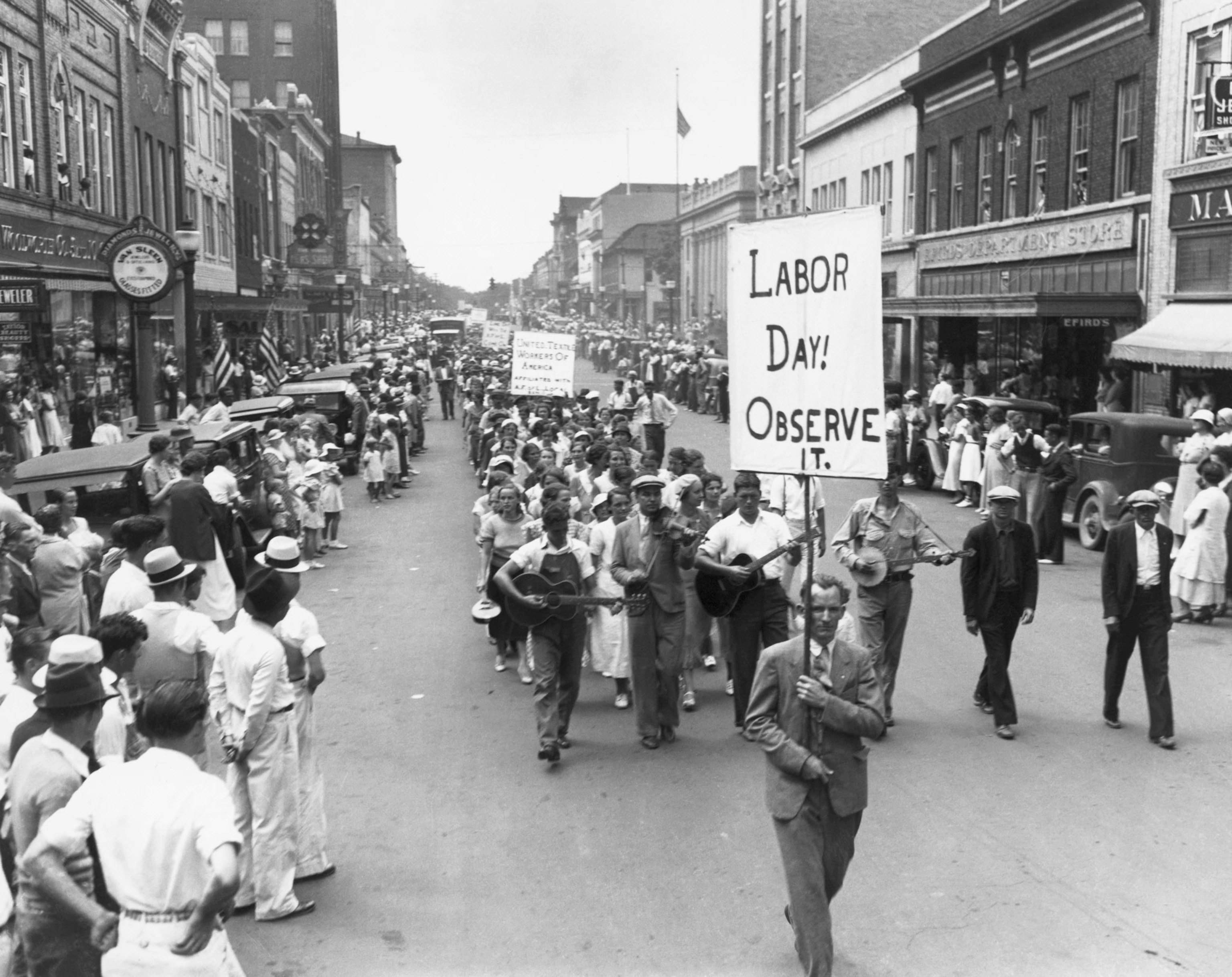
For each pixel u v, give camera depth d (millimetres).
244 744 7039
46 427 25000
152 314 35344
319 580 17797
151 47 38375
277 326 58156
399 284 145125
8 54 26203
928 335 39344
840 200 56062
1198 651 13250
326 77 99562
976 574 10383
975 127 40125
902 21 63969
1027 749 10086
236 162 53375
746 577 9953
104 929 4559
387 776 9633
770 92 70688
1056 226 34062
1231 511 14867
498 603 10430
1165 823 8492
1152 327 27297
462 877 7766
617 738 10531
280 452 20125
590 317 146375
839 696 6477
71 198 30375
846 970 6539
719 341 71812
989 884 7562
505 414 24547
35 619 10250
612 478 12734
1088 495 19516
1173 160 28281
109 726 6355
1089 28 32312
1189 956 6676
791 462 6977
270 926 7117
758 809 8844
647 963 6652
